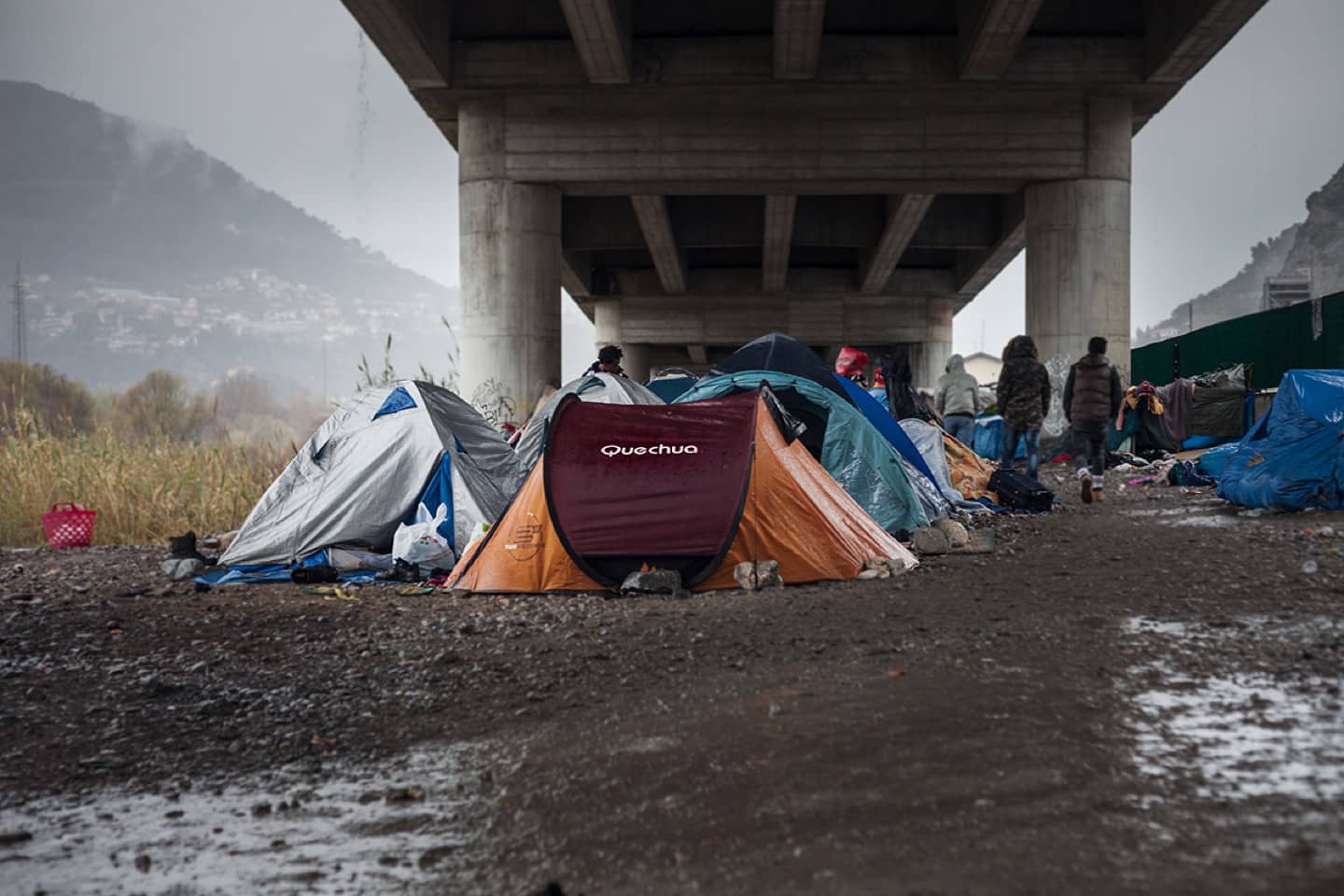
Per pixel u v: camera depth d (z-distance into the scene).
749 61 23.81
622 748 3.92
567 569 7.60
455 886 2.85
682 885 2.76
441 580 8.45
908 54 23.81
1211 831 2.87
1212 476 14.07
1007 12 20.38
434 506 9.27
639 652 5.52
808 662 5.13
